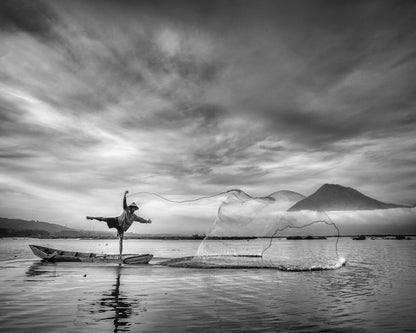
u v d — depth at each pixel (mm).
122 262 24312
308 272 19438
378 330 7539
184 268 21344
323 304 10414
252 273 18969
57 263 25516
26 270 20656
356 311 9438
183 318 8570
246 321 8273
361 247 58781
